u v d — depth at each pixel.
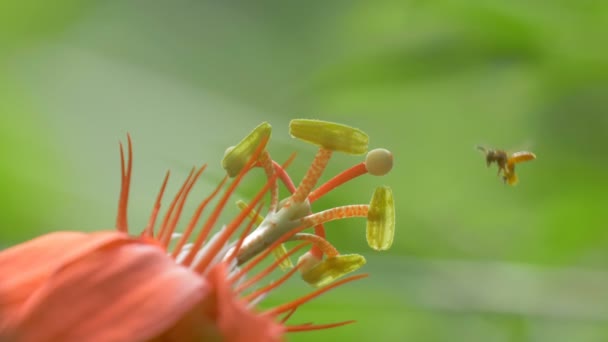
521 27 0.51
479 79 0.52
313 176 0.39
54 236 0.37
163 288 0.35
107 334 0.35
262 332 0.35
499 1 0.51
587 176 0.53
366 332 0.51
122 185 0.38
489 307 0.50
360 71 0.53
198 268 0.37
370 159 0.39
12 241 0.51
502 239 0.54
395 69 0.53
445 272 0.50
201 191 0.52
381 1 0.54
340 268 0.39
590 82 0.52
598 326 0.53
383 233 0.39
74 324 0.35
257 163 0.39
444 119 0.54
